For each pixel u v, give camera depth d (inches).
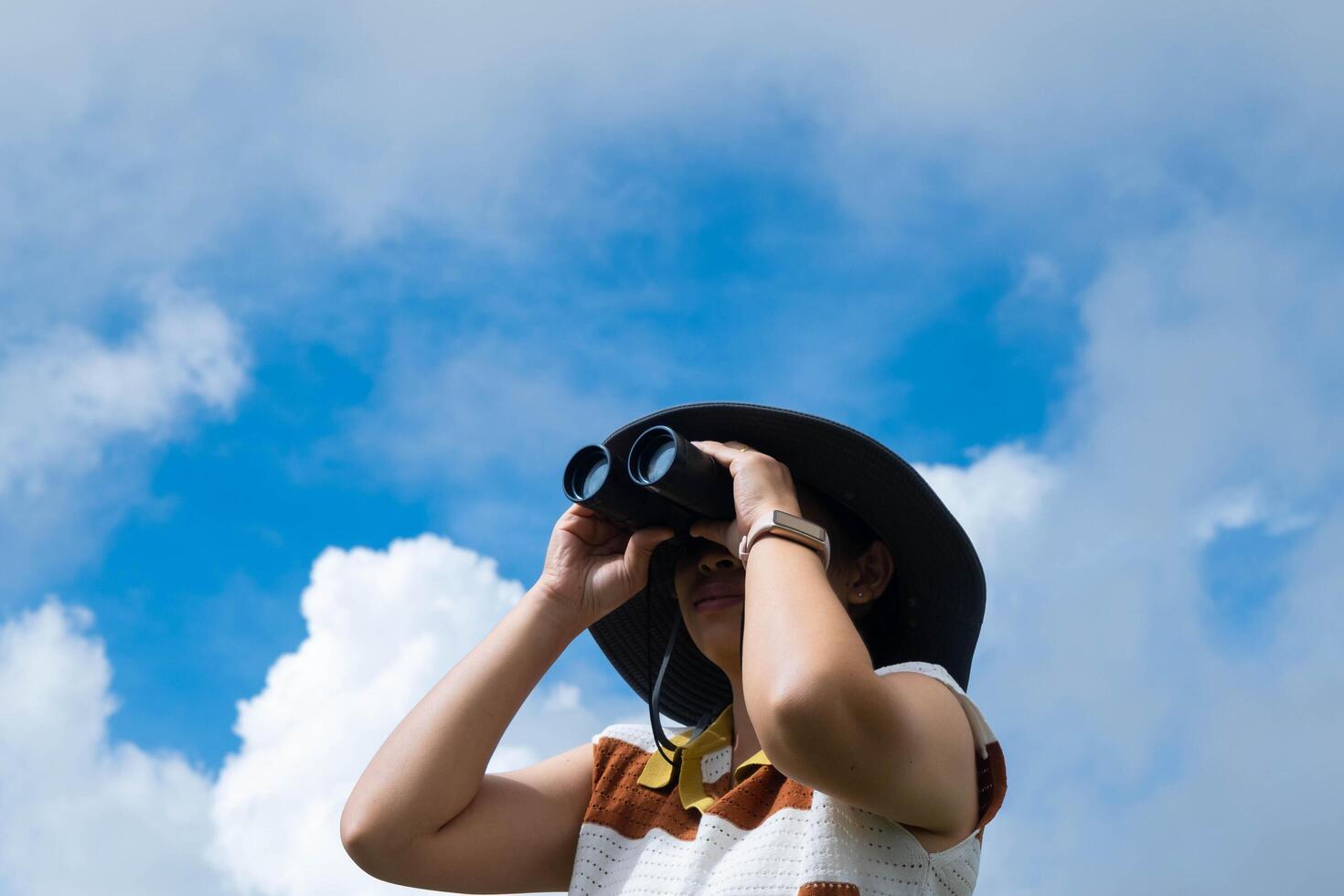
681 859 85.9
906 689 79.4
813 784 73.9
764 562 80.4
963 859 81.8
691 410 96.4
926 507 95.0
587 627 101.3
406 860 94.1
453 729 95.6
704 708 106.1
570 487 97.2
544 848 98.7
